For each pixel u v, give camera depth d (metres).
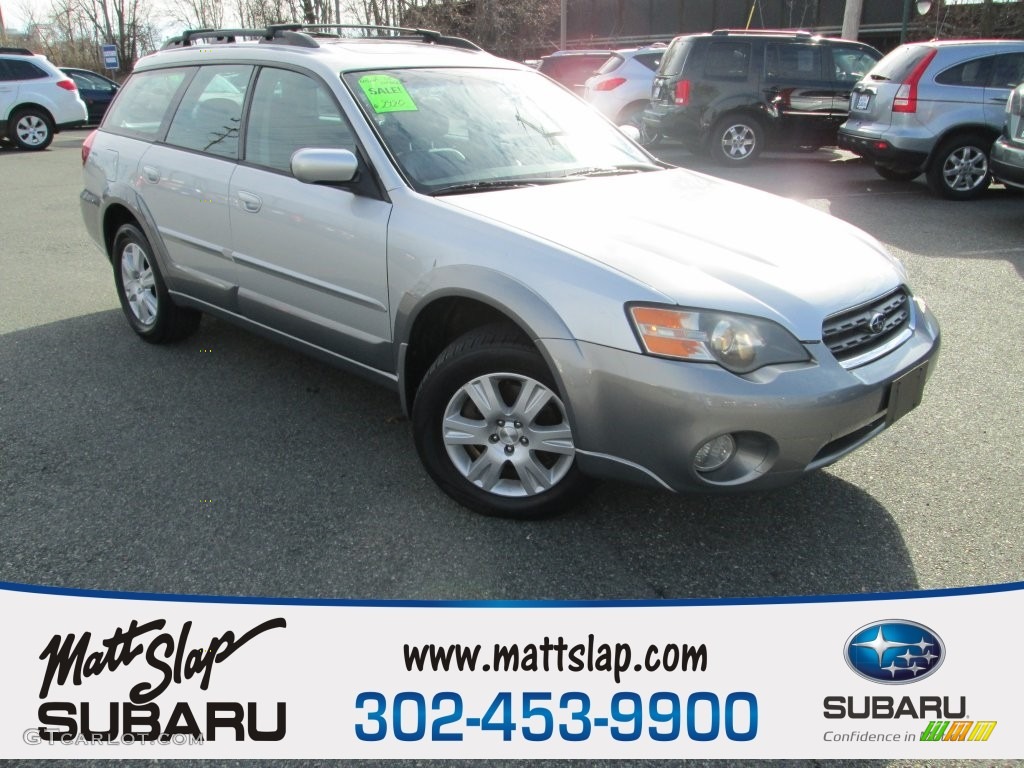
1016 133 7.77
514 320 2.82
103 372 4.54
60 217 8.91
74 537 3.01
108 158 4.86
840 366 2.69
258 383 4.38
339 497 3.28
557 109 4.10
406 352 3.26
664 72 11.94
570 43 29.70
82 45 36.91
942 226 7.77
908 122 9.03
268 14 30.80
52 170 12.58
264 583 2.76
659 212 3.23
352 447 3.69
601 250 2.82
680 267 2.74
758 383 2.56
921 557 2.90
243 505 3.22
